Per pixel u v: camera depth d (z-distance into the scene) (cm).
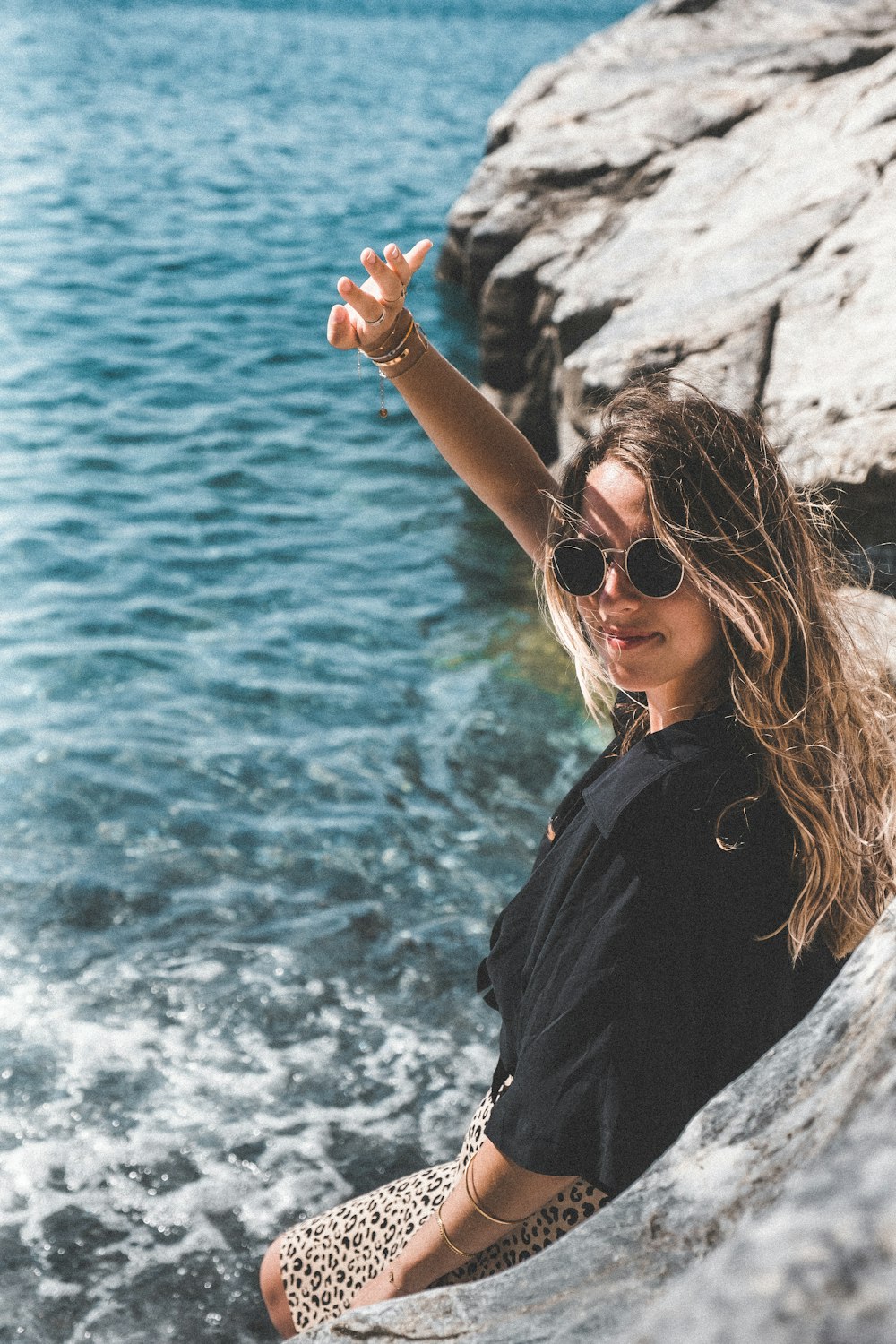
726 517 142
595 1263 98
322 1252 194
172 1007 423
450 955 454
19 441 1014
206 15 8162
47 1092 385
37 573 769
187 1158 365
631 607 145
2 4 7188
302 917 472
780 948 139
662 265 845
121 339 1318
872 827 152
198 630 706
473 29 9625
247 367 1245
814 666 147
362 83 4059
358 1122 381
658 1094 139
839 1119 81
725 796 140
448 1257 157
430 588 775
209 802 540
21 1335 309
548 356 955
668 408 148
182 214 1934
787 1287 42
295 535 852
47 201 1952
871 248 711
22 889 477
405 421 1103
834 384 605
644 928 138
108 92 3269
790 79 1160
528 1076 144
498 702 637
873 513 541
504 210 1191
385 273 188
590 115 1230
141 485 934
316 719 615
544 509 200
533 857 514
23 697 621
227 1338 312
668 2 1477
